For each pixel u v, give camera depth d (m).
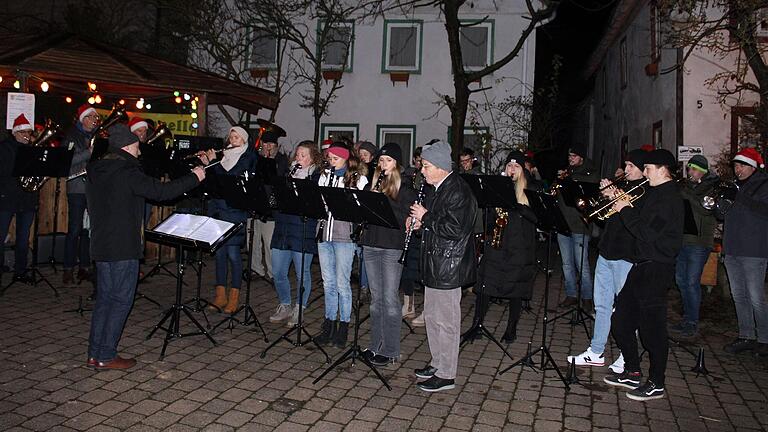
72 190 7.99
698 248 6.89
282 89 16.45
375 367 5.55
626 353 5.17
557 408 4.80
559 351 6.32
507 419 4.55
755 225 6.15
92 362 5.17
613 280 5.74
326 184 6.05
